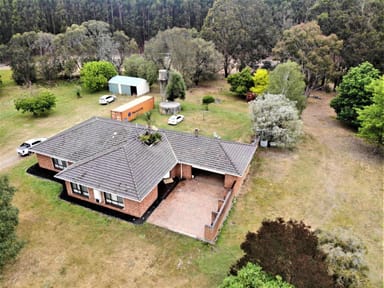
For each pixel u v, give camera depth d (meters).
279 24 64.81
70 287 15.05
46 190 22.62
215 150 23.81
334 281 11.90
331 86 53.91
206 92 51.50
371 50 42.97
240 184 23.12
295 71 34.50
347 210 21.22
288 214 20.59
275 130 28.11
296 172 25.73
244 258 12.62
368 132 28.58
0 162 26.84
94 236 18.31
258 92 45.12
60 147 24.56
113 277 15.59
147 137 23.89
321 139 32.88
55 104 40.22
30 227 18.95
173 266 16.25
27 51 50.91
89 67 47.59
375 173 26.08
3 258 14.43
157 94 48.44
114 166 20.88
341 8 50.16
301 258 11.70
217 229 18.50
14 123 35.78
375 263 16.78
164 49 50.06
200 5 82.00
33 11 68.19
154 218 19.86
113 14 84.31
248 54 59.28
